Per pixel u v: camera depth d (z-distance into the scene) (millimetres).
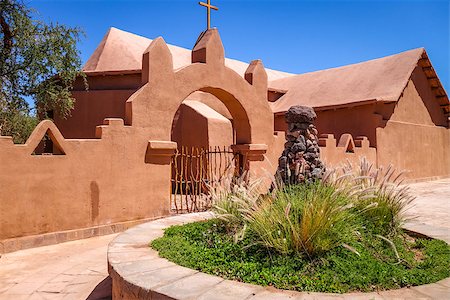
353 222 4816
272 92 21391
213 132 14211
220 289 3416
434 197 13617
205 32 10531
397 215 5504
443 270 4027
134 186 8562
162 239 5164
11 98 12547
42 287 5055
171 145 9125
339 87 19625
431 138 21234
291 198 4805
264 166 11766
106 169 8086
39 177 7094
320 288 3471
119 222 8273
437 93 21578
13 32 12086
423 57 19531
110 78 14500
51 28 12656
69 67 13039
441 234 5742
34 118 14711
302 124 5773
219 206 5516
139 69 13797
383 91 17375
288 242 4164
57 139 7363
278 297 3234
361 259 4188
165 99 9125
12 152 6750
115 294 4012
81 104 14352
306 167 5609
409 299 3207
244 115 11273
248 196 5113
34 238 6977
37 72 12547
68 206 7484
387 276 3754
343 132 18203
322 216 4145
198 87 9867
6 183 6668
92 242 7414
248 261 4215
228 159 12312
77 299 4645
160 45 9031
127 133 8445
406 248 5062
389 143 17828
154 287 3449
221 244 4797
